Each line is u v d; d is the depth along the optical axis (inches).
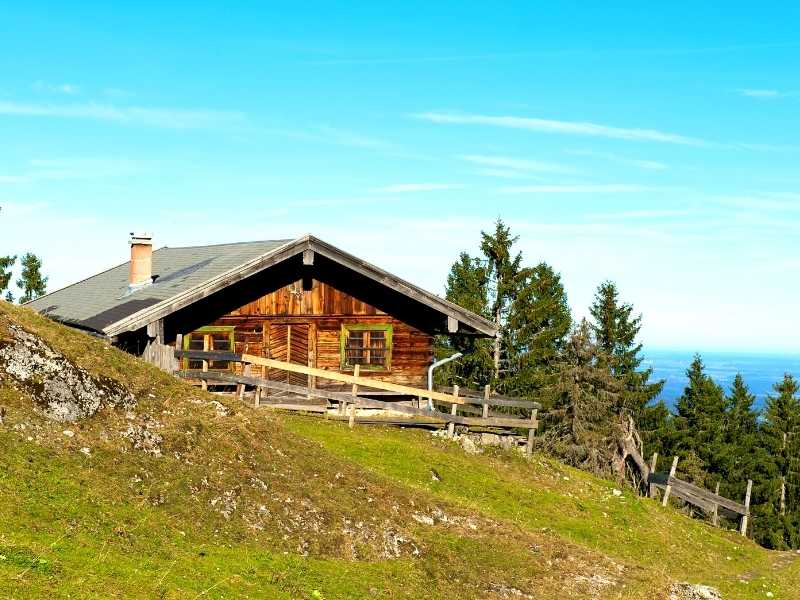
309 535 629.6
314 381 1236.5
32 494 512.4
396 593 584.1
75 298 1519.4
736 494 2876.5
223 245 1535.4
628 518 1061.8
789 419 3181.6
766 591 936.3
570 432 2014.0
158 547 516.7
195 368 1181.1
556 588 693.9
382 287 1272.1
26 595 390.9
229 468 666.2
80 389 656.4
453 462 1012.5
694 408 3048.7
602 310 2822.3
